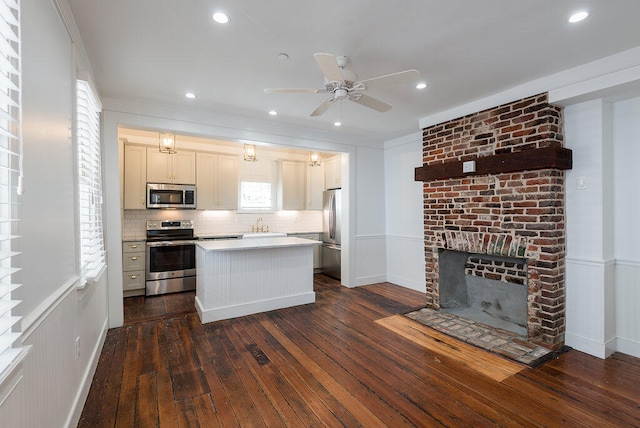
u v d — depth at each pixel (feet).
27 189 4.21
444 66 8.60
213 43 7.41
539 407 6.73
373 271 17.72
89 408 6.70
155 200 16.10
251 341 10.07
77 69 6.93
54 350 5.05
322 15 6.33
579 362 8.62
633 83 7.86
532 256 9.73
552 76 9.16
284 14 6.29
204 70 8.84
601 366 8.39
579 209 9.34
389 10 6.16
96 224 9.14
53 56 5.31
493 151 10.73
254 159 14.23
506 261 11.25
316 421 6.34
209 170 17.56
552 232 9.30
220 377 7.93
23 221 4.06
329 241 19.69
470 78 9.38
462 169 11.48
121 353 9.20
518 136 10.00
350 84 7.57
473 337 10.30
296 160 20.72
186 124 12.10
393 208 17.61
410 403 6.91
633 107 8.87
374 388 7.48
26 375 3.98
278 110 12.32
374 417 6.45
